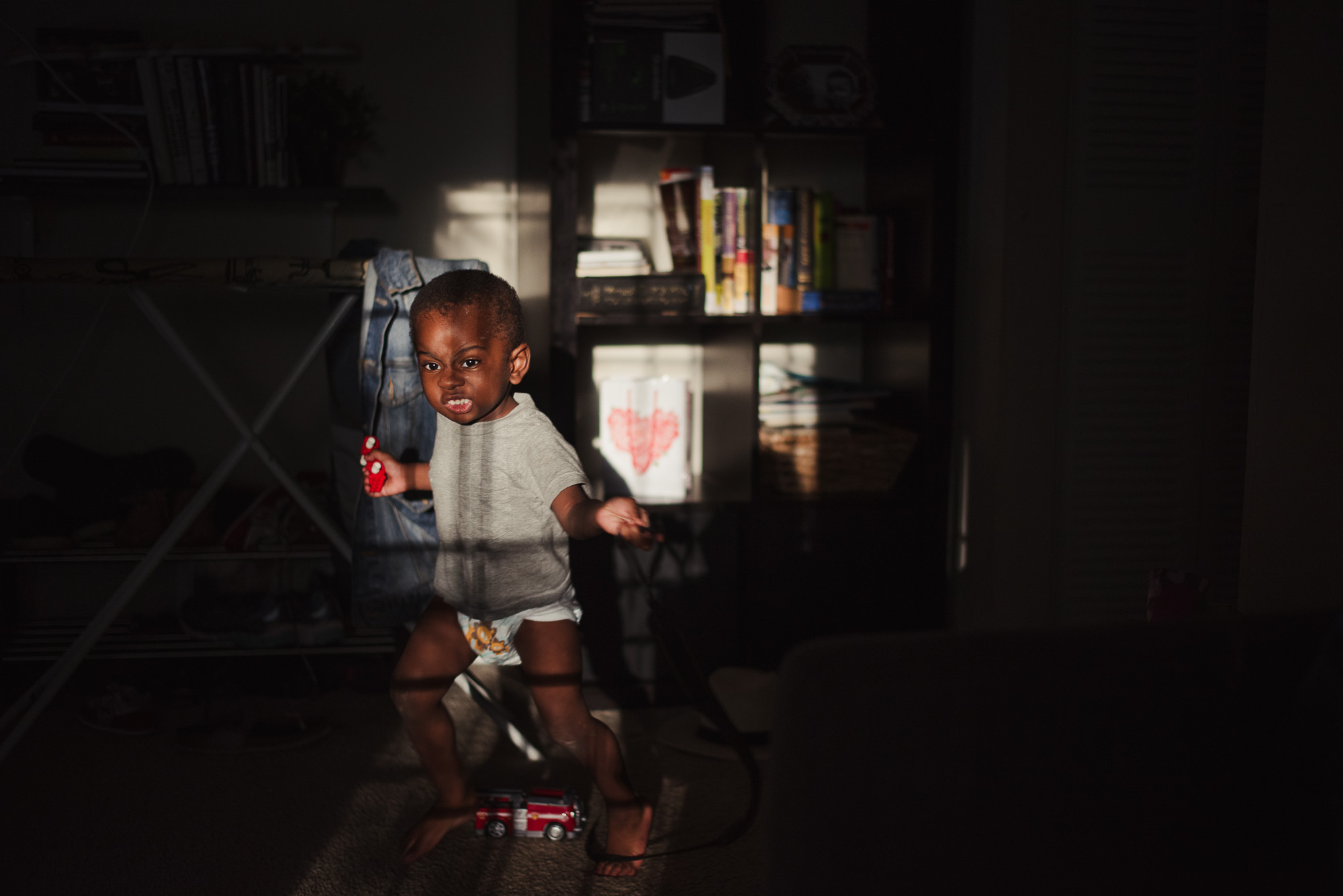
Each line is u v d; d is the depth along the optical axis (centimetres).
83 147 219
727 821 176
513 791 173
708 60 226
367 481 166
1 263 170
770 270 239
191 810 176
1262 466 144
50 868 155
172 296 242
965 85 233
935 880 61
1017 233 217
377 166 247
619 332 264
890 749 61
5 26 210
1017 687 62
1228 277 228
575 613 158
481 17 248
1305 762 65
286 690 229
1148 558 231
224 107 221
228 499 232
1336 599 130
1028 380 221
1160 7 218
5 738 177
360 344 187
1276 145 141
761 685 204
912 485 247
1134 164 221
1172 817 64
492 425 152
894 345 257
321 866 158
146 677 230
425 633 158
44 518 217
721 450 254
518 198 250
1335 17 130
